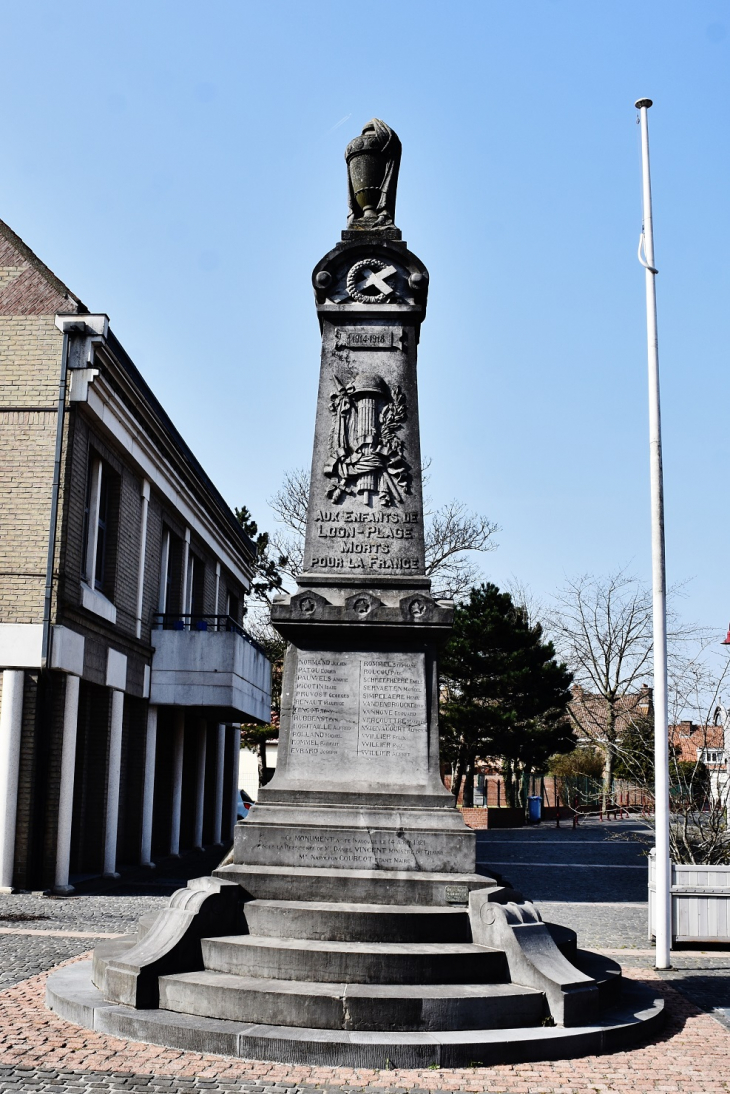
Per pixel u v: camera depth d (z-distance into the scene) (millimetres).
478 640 46219
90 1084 6832
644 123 14914
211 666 24891
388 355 11461
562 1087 7141
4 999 9203
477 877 9469
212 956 8680
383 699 10328
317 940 8805
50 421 18922
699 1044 8445
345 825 9742
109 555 22078
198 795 30469
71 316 19109
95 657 20547
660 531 14000
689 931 14391
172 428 25312
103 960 8922
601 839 37875
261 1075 7160
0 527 18609
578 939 14641
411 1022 7895
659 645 13781
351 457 11148
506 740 46219
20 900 16953
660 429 14242
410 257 11617
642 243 14734
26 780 18172
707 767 18734
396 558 10898
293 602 10359
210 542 31594
